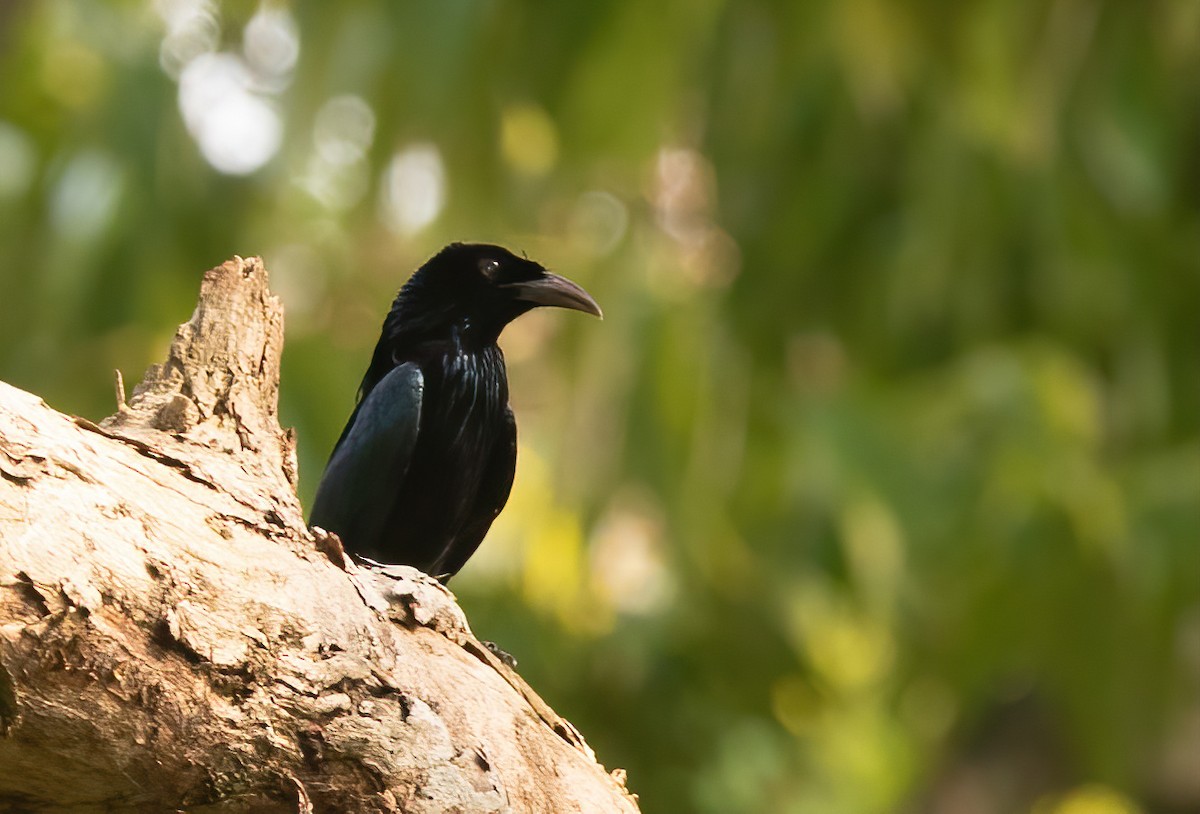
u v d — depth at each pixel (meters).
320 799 4.27
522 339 16.59
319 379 13.71
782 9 14.30
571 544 13.48
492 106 14.05
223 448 4.81
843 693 16.64
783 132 15.88
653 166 15.61
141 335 14.16
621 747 13.02
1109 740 15.16
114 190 14.00
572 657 13.05
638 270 14.77
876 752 17.83
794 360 16.55
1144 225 16.09
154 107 14.16
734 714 13.78
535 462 14.38
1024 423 14.52
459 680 4.75
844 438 15.05
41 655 3.78
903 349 16.20
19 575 3.77
